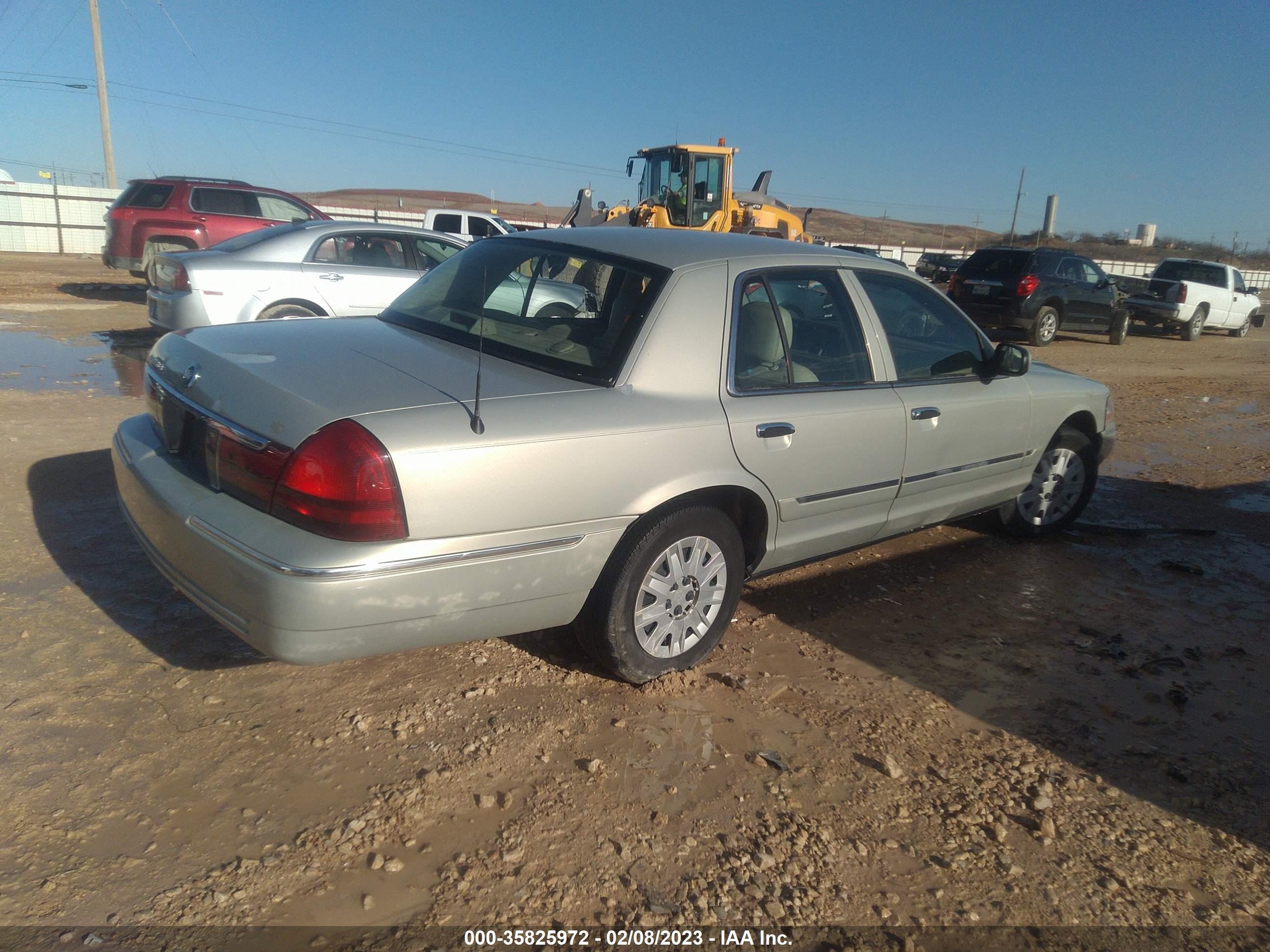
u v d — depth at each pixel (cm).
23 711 299
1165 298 1948
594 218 2022
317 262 846
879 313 417
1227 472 772
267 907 228
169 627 359
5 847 241
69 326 1138
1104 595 477
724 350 346
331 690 327
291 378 289
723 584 357
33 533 440
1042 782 306
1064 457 544
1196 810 297
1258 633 440
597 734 312
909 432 413
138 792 266
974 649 404
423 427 269
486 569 282
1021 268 1584
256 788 271
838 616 429
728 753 308
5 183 2561
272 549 258
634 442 309
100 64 2950
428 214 2078
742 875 252
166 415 323
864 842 270
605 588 319
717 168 1856
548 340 338
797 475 366
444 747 297
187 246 1306
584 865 250
